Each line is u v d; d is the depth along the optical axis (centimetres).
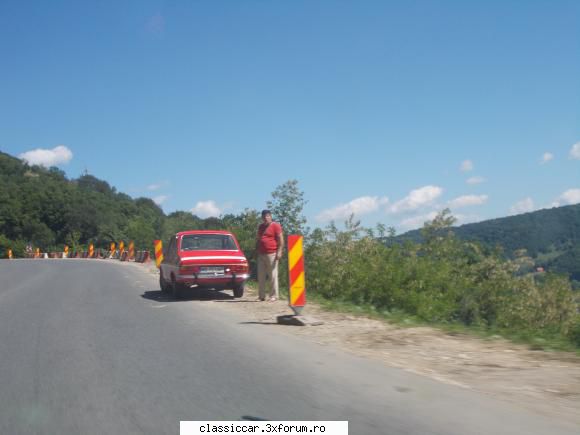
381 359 661
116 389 548
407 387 538
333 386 545
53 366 646
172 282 1370
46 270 2652
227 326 919
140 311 1116
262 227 1285
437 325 926
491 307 1766
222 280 1298
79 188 11656
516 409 468
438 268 1596
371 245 1764
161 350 727
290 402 498
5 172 12950
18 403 509
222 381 570
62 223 9950
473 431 419
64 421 460
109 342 784
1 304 1248
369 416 457
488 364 633
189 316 1040
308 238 1858
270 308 1153
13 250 7619
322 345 751
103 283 1811
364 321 959
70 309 1151
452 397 503
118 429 440
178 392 534
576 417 448
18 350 738
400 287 1412
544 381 558
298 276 978
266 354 695
